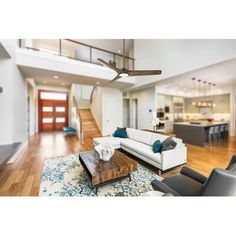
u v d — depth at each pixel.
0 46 3.00
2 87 3.59
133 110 8.66
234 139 6.54
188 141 5.72
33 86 7.40
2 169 3.13
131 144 3.80
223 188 1.08
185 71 4.19
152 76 5.62
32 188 2.38
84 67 5.03
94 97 7.96
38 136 7.14
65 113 9.56
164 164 2.77
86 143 5.59
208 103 8.33
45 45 7.52
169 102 8.85
